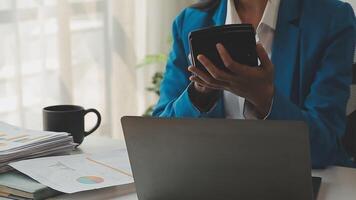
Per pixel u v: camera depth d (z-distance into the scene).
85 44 2.49
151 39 2.95
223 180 0.89
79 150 1.33
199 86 1.13
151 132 0.89
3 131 1.30
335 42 1.30
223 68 1.01
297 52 1.31
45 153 1.21
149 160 0.92
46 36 2.26
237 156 0.85
